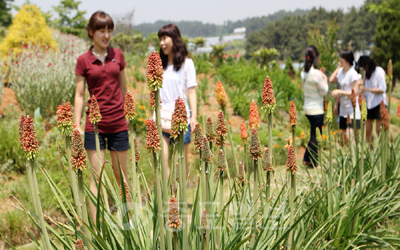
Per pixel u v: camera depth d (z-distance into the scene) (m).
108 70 3.27
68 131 1.66
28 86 7.33
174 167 2.07
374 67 5.46
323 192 2.90
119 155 3.45
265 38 115.31
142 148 5.91
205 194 1.93
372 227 3.00
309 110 5.54
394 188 3.25
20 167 5.23
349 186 3.53
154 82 1.57
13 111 7.17
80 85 3.31
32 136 1.58
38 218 1.68
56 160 5.10
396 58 21.97
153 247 1.91
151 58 1.57
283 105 9.62
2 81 7.48
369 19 91.94
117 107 3.33
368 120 5.57
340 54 5.57
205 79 12.43
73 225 1.89
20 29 11.47
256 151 1.95
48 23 41.88
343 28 96.12
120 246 1.92
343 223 2.74
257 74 13.05
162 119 3.49
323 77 5.57
